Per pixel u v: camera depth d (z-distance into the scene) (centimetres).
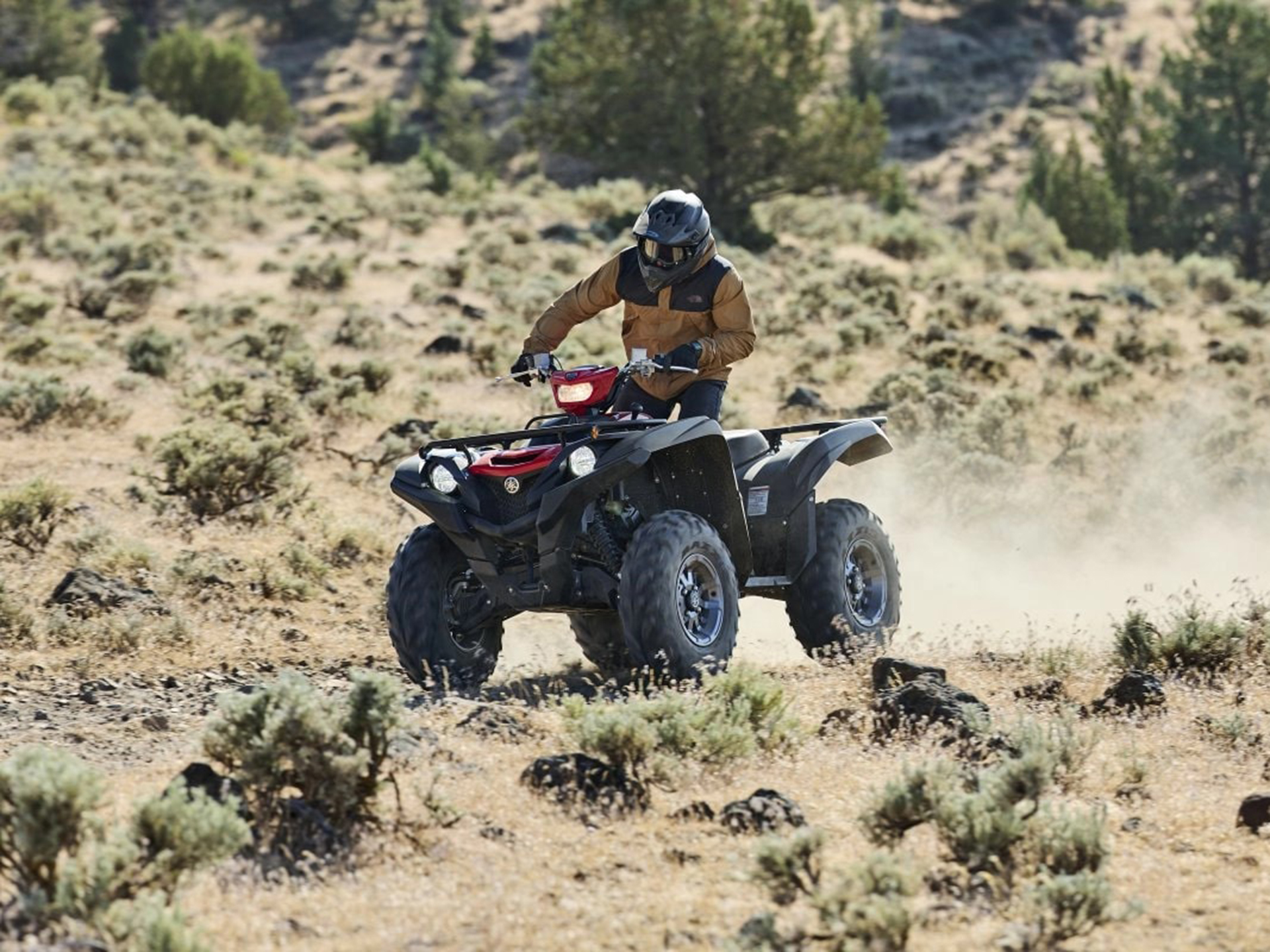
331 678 2777
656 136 19100
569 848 1700
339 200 17462
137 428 5716
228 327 9288
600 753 1944
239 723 1750
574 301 2655
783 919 1497
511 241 14075
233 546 3931
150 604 3198
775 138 18925
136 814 1504
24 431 5447
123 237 12719
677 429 2447
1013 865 1636
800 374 8219
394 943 1430
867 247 18475
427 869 1628
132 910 1386
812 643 2791
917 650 2898
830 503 2866
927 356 8744
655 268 2531
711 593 2488
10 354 7194
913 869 1555
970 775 1831
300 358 7150
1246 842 1767
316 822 1672
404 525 4434
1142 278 16200
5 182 14650
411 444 5400
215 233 14400
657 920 1502
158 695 2583
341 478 5009
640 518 2555
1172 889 1614
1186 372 9244
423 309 10438
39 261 11681
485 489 2475
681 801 1888
